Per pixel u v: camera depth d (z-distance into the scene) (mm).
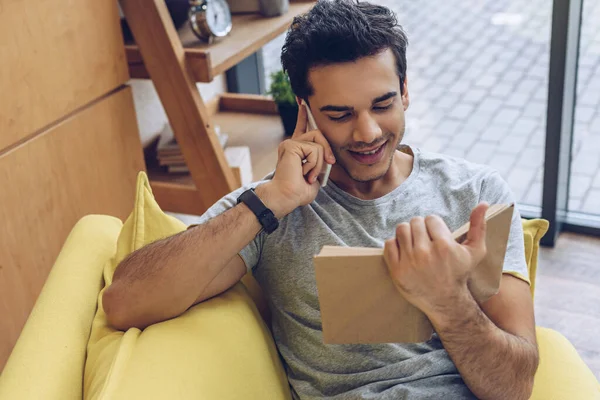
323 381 1277
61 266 1386
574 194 2770
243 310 1321
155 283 1227
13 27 1719
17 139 1784
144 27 2023
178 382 1115
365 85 1200
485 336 1080
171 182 2336
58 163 1922
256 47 2238
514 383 1154
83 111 1990
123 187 2195
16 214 1818
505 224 971
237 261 1326
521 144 2799
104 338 1250
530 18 2588
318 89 1231
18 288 1862
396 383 1253
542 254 2670
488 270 1010
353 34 1183
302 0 2621
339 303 1000
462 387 1256
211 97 2988
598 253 2648
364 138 1214
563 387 1317
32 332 1220
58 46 1854
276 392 1251
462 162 1390
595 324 2299
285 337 1353
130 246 1398
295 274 1312
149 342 1180
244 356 1233
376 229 1324
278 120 2906
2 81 1715
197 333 1220
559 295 2441
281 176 1254
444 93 2848
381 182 1346
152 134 2652
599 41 2457
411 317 1019
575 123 2633
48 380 1134
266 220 1241
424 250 932
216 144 2170
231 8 2488
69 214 1985
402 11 2770
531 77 2686
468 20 2701
